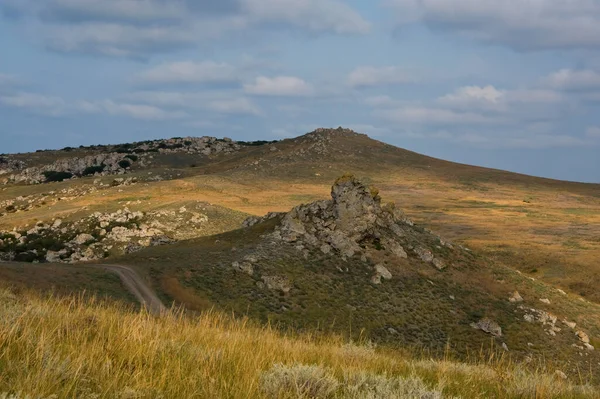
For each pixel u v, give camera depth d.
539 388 7.67
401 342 54.81
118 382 5.45
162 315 10.38
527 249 125.38
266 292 61.59
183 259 70.00
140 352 6.50
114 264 67.75
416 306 63.84
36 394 4.53
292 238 75.31
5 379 4.83
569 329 63.31
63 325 7.60
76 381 5.10
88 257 121.56
